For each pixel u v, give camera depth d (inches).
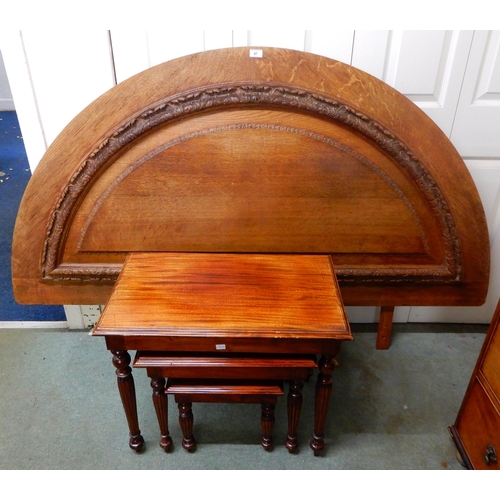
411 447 55.0
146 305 45.8
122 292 47.5
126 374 48.1
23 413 58.9
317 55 49.5
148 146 52.6
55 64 54.4
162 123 51.2
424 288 58.9
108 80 55.8
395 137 51.5
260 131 51.8
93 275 57.5
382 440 55.9
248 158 52.9
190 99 50.1
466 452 52.1
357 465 52.7
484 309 74.3
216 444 55.3
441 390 63.3
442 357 69.1
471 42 54.2
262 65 49.6
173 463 52.9
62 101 56.9
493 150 60.9
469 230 55.6
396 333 74.3
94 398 61.2
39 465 52.4
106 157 52.2
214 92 49.9
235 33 53.6
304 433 56.9
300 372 46.1
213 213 55.4
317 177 53.6
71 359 67.6
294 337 42.6
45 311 78.2
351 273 57.2
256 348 44.3
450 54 55.2
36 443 55.0
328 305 46.1
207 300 46.5
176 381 49.1
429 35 53.8
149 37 53.4
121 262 58.0
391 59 55.7
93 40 53.2
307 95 50.1
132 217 55.6
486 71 56.1
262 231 56.4
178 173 53.5
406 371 66.5
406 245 56.8
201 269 51.5
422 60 55.4
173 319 44.1
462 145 60.9
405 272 57.3
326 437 56.2
